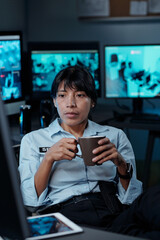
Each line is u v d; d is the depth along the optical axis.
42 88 3.30
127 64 3.35
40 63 3.28
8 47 2.80
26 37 4.05
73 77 1.73
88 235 1.09
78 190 1.71
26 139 1.81
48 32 4.07
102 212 1.65
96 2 3.96
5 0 3.59
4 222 0.97
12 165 0.90
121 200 1.74
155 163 3.93
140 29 3.95
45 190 1.67
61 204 1.70
